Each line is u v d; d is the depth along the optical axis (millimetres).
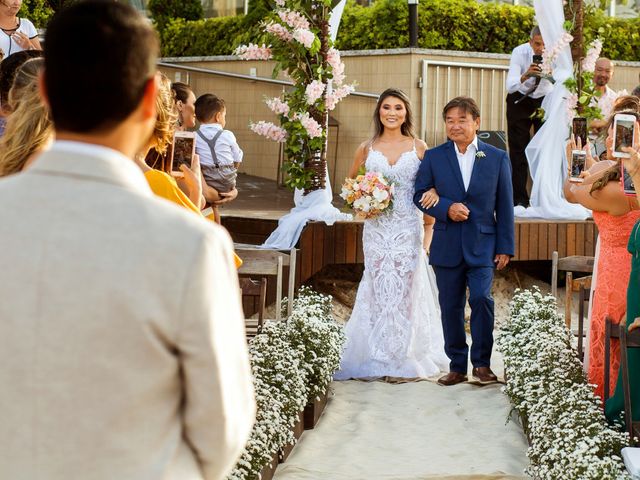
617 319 5520
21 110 3039
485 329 7531
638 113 5102
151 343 1861
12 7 7344
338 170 13586
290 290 7039
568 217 10492
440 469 5637
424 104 13008
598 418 4785
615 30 14641
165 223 1900
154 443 1898
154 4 16359
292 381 5832
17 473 1847
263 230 9719
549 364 5941
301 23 8586
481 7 13633
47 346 1842
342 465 5711
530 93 11125
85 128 1943
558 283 11109
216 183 7695
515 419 6727
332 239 9211
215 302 1899
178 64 15531
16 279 1858
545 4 10312
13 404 1853
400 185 7699
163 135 3529
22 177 1936
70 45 1918
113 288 1848
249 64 14688
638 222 5000
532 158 10773
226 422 1954
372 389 7441
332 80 9062
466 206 7402
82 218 1883
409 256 7762
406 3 13320
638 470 4035
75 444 1843
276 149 14430
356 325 7879
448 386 7523
